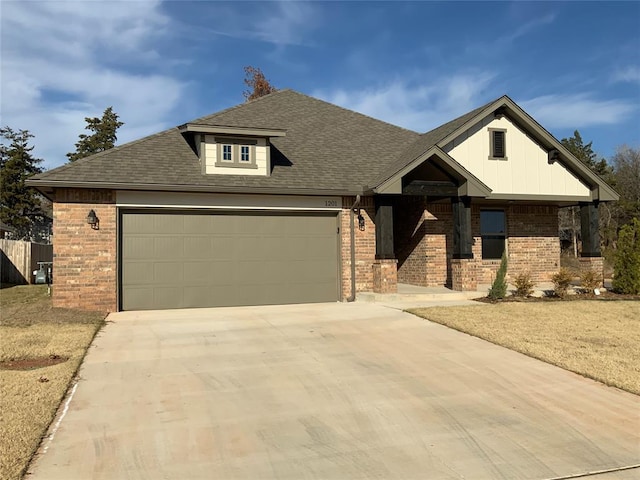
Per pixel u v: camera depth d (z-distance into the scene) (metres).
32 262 20.34
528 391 6.33
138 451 4.67
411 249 16.45
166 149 13.80
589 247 16.06
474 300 13.34
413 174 14.22
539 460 4.58
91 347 8.39
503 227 17.05
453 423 5.39
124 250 12.28
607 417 5.54
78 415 5.47
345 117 18.86
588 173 15.88
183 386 6.46
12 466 4.23
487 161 15.46
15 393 5.93
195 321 10.68
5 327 9.62
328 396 6.15
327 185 13.77
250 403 5.91
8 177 41.44
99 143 43.97
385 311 11.68
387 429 5.23
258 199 13.27
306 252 13.79
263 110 17.86
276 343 8.68
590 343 8.46
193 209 12.75
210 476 4.25
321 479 4.23
